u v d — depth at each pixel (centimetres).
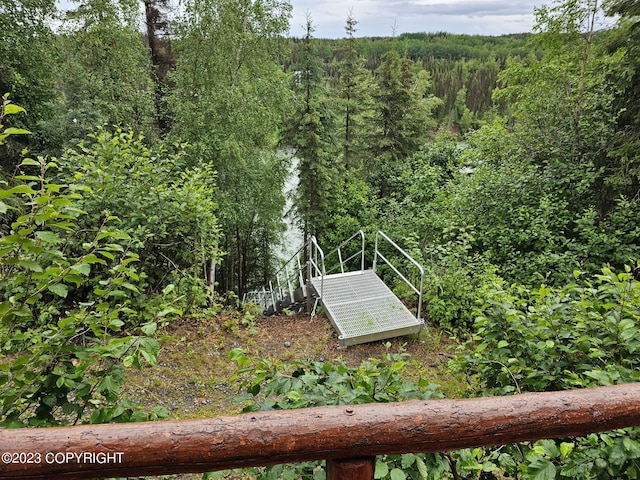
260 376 140
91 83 1112
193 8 1130
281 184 1375
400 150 1623
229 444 69
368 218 1295
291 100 1264
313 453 72
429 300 601
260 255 1588
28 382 136
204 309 543
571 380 161
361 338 523
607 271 198
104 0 1128
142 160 507
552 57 977
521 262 659
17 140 1086
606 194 711
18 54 1055
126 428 69
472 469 132
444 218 824
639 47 706
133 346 145
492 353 198
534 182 746
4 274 151
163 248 520
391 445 74
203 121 1098
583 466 122
